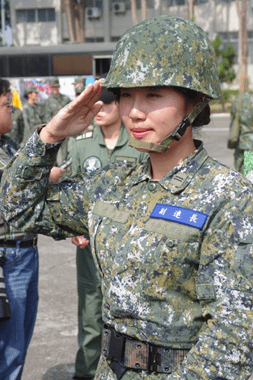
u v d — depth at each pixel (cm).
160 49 108
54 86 1032
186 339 110
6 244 215
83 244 249
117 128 268
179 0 3198
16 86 1354
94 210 124
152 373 112
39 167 129
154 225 110
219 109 2283
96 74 1340
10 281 216
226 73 2705
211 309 103
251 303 101
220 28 3234
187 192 111
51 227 133
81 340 266
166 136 111
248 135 518
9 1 3388
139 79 107
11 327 216
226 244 103
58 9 3234
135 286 111
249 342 100
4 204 133
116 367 116
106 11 3216
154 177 120
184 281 108
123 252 113
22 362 221
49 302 379
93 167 271
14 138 631
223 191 106
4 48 1353
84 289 261
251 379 254
